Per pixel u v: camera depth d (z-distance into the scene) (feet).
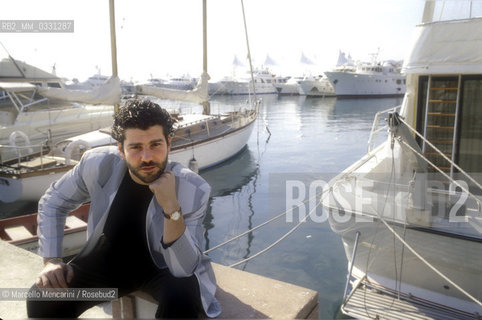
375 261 16.53
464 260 14.10
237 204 38.32
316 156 61.62
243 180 46.83
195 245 4.55
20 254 7.50
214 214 35.63
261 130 91.04
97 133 40.29
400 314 14.90
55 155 37.58
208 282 4.95
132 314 5.44
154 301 5.16
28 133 42.34
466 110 17.52
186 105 137.80
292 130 90.33
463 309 14.73
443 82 17.90
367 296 16.26
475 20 15.93
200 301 4.63
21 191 31.42
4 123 40.65
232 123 55.11
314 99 191.52
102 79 131.13
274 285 5.83
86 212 26.53
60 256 4.93
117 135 4.27
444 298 15.14
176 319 4.39
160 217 4.68
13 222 23.73
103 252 4.86
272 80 240.12
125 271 4.93
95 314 5.86
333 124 100.07
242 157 58.13
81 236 23.30
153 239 4.74
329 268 23.71
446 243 14.32
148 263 4.99
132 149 4.15
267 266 24.36
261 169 52.75
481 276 14.01
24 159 36.27
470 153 17.63
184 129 45.85
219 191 42.57
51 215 4.95
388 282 16.38
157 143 4.17
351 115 120.98
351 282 21.21
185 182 4.69
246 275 6.17
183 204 4.64
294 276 22.89
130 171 4.32
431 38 16.96
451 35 16.48
